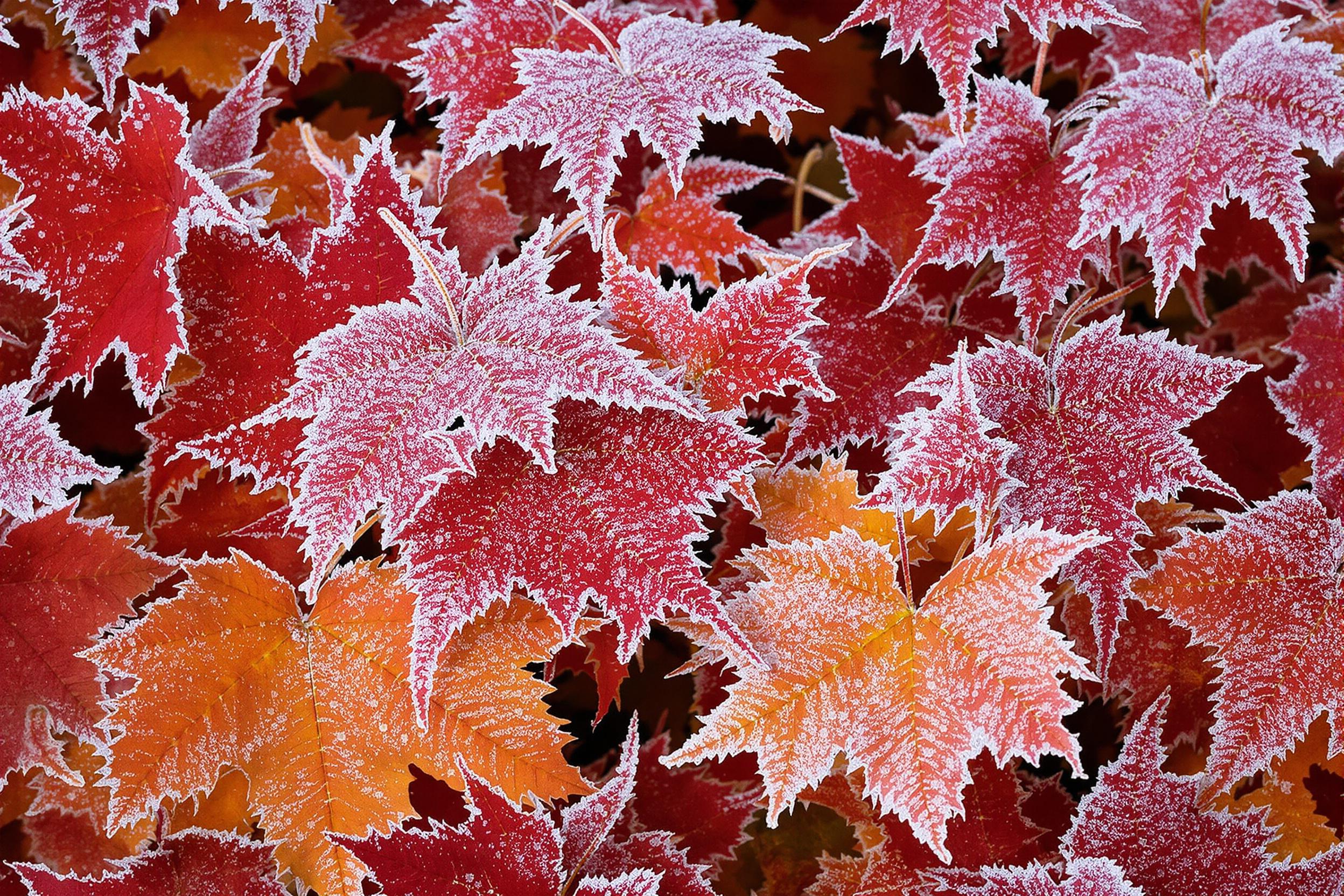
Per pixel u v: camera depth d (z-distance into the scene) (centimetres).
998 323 89
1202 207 86
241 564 86
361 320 83
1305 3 90
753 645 85
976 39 85
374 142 85
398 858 85
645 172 91
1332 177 95
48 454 85
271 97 91
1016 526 85
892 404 88
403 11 93
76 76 91
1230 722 86
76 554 86
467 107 88
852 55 99
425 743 85
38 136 85
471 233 91
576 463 84
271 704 85
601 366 82
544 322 83
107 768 84
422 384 83
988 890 86
